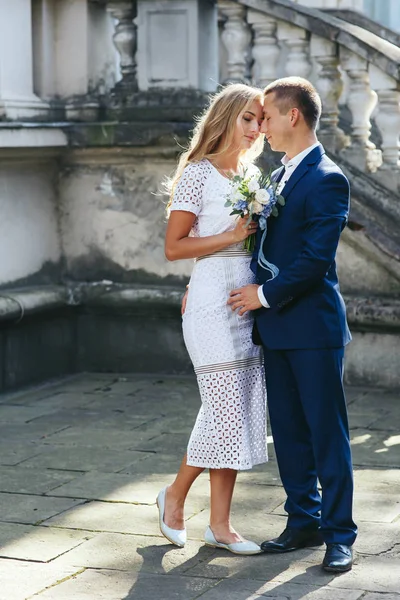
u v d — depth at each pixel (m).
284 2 8.85
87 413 8.08
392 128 8.77
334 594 4.73
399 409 8.02
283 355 5.16
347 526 5.09
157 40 9.10
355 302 8.55
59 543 5.41
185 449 7.08
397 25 13.37
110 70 9.64
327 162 5.04
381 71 8.66
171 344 9.33
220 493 5.32
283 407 5.22
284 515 5.79
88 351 9.55
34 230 9.27
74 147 9.21
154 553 5.28
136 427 7.64
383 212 8.72
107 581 4.93
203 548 5.35
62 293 9.35
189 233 5.34
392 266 8.50
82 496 6.13
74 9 9.32
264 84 9.09
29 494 6.17
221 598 4.72
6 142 8.50
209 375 5.23
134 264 9.40
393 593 4.73
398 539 5.40
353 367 8.73
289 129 5.06
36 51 9.29
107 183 9.38
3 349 8.77
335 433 5.05
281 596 4.72
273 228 5.09
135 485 6.32
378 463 6.70
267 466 6.69
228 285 5.21
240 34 9.08
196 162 5.27
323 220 4.92
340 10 11.14
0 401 8.49
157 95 9.13
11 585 4.88
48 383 9.13
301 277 4.92
